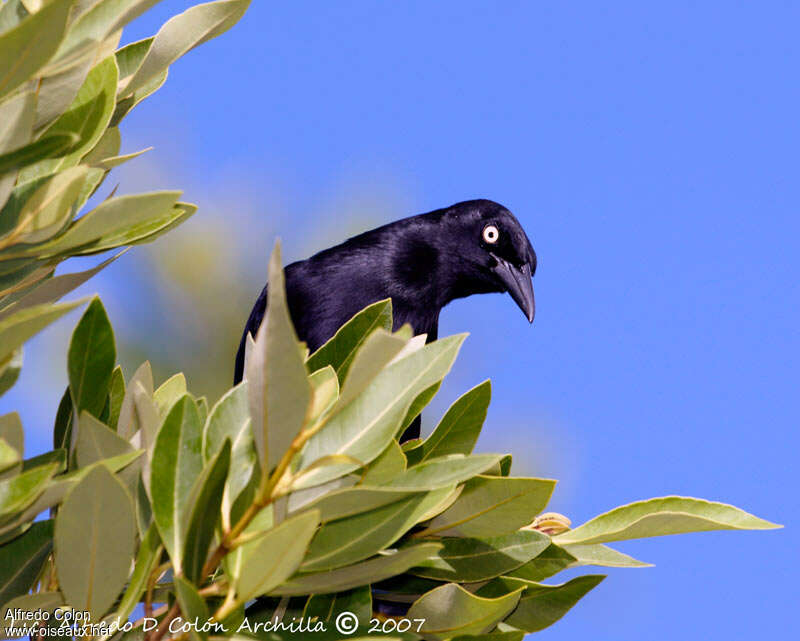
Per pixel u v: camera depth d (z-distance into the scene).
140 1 4.40
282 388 3.79
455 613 5.07
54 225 4.33
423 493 4.49
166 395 5.61
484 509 5.26
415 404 5.34
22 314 3.64
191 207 5.04
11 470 4.09
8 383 4.60
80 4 4.35
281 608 5.16
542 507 5.23
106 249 4.94
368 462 4.46
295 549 3.75
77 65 4.32
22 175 4.77
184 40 4.99
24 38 3.59
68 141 3.81
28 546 4.64
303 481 4.41
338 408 3.93
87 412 4.22
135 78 4.99
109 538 4.08
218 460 3.95
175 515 4.31
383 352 3.80
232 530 4.06
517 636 5.12
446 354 4.68
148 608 4.37
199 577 4.11
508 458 5.64
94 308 4.56
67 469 4.57
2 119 4.02
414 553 4.32
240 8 4.97
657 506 5.51
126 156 5.02
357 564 4.42
